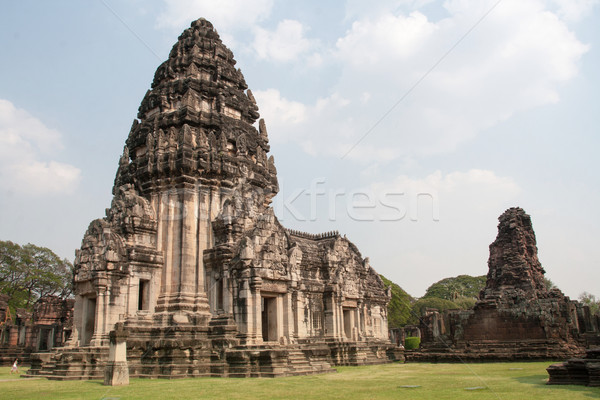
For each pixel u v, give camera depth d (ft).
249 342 110.63
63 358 106.22
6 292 295.28
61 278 318.86
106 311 112.27
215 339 108.99
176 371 100.12
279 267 122.72
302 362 114.01
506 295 162.71
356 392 71.82
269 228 125.18
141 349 105.09
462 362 145.79
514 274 179.42
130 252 118.11
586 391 66.80
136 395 71.05
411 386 78.69
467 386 77.46
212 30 161.48
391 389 75.25
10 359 193.77
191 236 124.06
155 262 121.90
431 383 83.51
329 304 149.48
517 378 89.10
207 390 76.28
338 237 165.99
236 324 113.91
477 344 154.40
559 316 150.51
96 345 109.09
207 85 145.18
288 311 125.39
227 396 68.69
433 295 433.89
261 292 119.34
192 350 104.94
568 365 76.95
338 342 143.74
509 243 185.78
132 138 146.92
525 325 152.97
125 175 140.67
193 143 133.18
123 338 89.92
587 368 73.31
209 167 129.59
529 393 66.08
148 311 118.73
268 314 125.80
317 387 79.56
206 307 119.65
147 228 124.36
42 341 205.16
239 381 91.25
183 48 154.30
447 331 164.35
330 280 151.33
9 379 106.22
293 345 120.57
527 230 187.73
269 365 102.06
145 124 142.31
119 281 115.65
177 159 127.65
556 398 60.34
